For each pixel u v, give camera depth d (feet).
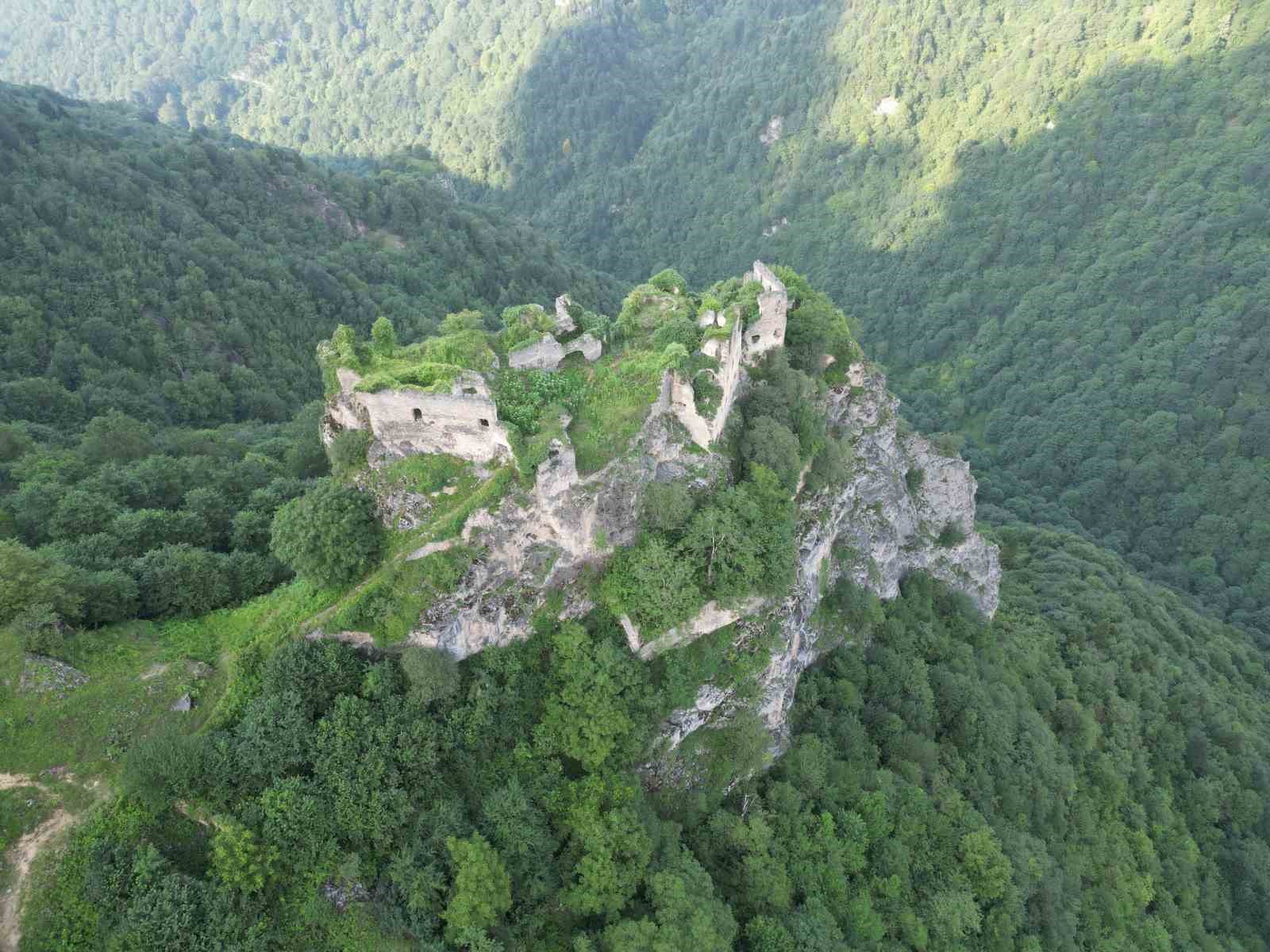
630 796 139.44
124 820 116.16
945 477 247.50
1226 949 218.38
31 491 181.78
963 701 211.00
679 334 170.91
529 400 148.56
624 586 151.43
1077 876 196.24
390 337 151.64
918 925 159.53
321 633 134.10
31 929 107.34
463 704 137.69
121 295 332.60
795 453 174.40
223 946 108.78
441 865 122.21
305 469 236.02
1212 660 314.55
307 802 119.14
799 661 187.93
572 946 125.90
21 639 127.65
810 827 163.12
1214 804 249.75
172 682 130.72
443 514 140.56
